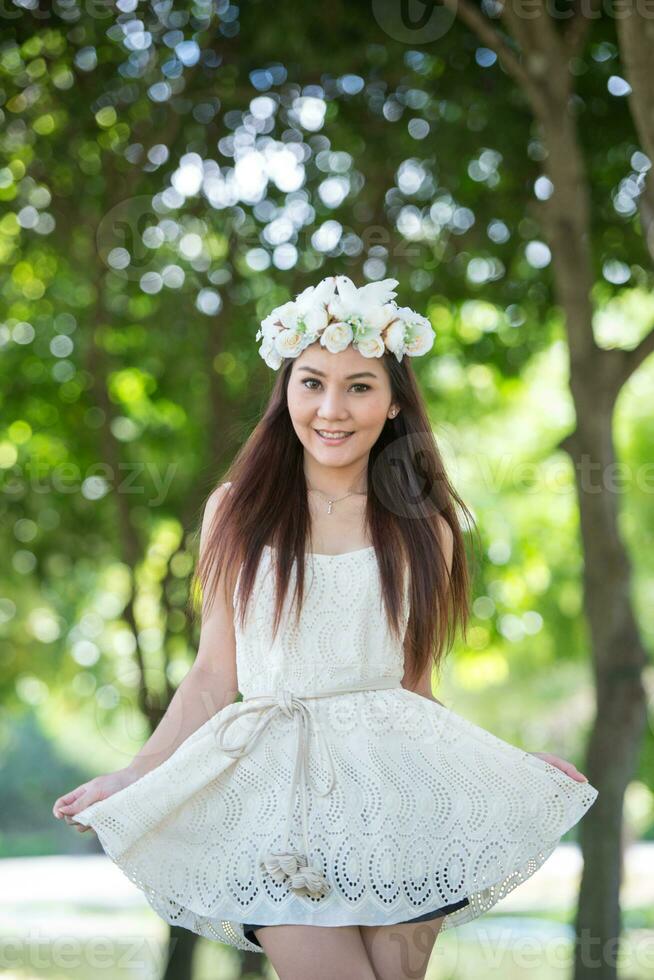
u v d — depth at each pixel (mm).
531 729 14117
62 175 6785
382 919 2305
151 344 7859
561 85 5590
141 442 8258
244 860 2354
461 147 6555
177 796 2379
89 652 9812
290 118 6668
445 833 2395
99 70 6336
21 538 8250
